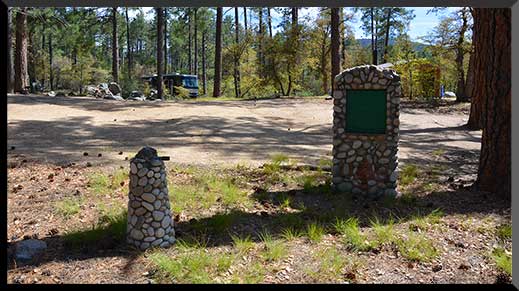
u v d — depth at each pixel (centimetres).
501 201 625
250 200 599
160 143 994
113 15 2831
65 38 3450
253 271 391
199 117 1445
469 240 486
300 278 384
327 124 1412
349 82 640
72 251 429
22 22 2008
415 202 615
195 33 4050
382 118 629
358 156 644
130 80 3030
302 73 2853
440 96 2406
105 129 1173
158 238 437
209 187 643
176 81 3006
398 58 2516
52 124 1203
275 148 976
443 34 2122
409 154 968
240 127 1284
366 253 441
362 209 584
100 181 646
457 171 816
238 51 2850
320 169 772
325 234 486
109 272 385
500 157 652
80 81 3769
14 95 1733
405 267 418
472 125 1391
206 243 451
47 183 644
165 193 445
